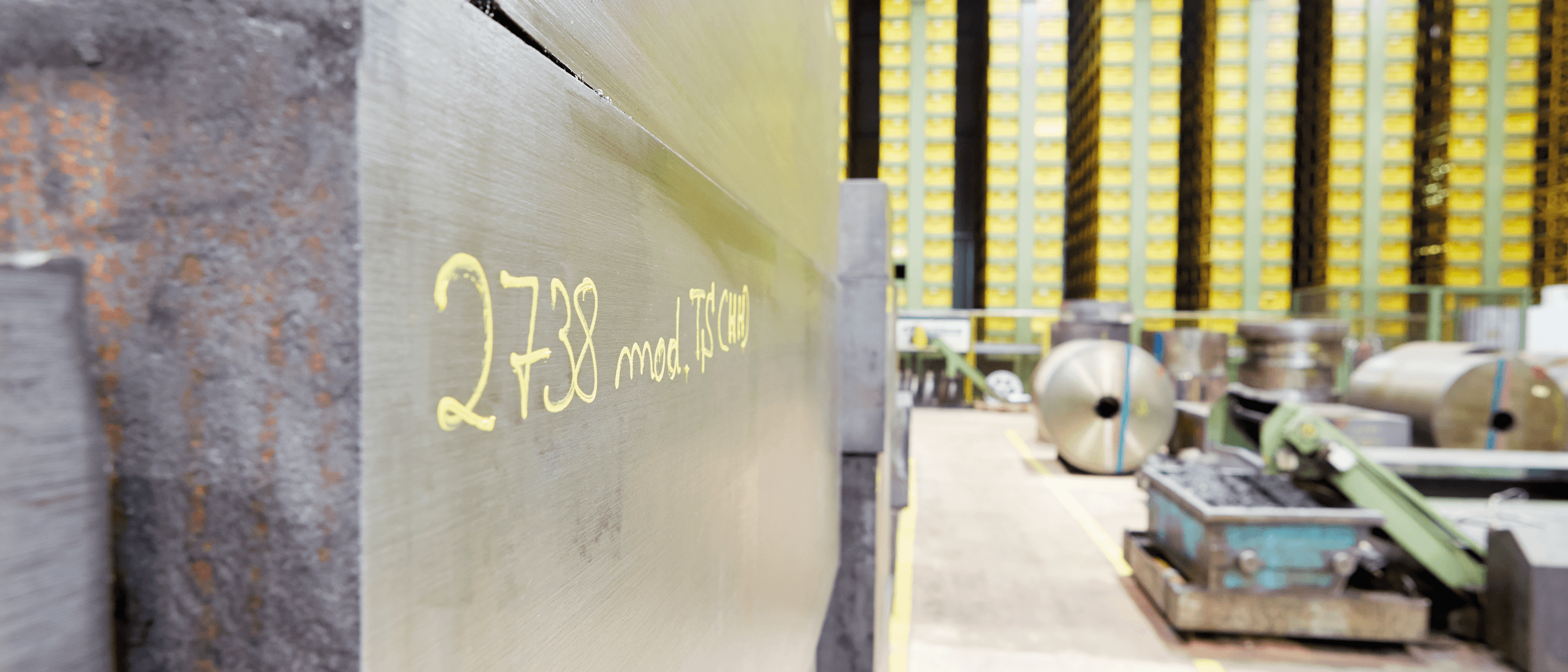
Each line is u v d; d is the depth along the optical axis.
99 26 0.23
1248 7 10.03
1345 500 3.86
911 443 8.58
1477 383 5.26
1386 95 9.97
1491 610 3.43
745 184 0.67
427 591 0.24
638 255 0.41
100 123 0.23
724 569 0.61
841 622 2.09
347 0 0.21
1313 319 9.38
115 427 0.22
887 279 2.17
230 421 0.22
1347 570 3.38
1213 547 3.46
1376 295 9.70
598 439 0.36
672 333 0.47
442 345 0.25
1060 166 10.53
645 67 0.43
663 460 0.46
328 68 0.21
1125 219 10.33
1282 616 3.42
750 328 0.69
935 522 5.48
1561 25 9.66
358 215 0.21
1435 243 10.21
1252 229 10.12
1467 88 9.84
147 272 0.22
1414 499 3.60
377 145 0.22
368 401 0.22
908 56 10.76
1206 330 9.34
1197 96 11.28
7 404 0.19
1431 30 10.41
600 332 0.37
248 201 0.22
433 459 0.25
